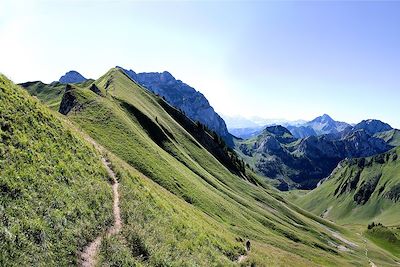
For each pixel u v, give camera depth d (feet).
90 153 108.37
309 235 455.63
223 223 253.24
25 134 82.43
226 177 507.71
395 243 654.53
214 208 271.69
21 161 72.33
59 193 73.56
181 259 86.74
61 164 84.28
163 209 115.03
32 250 56.39
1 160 67.92
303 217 584.40
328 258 334.03
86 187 85.66
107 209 85.05
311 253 323.16
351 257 419.95
